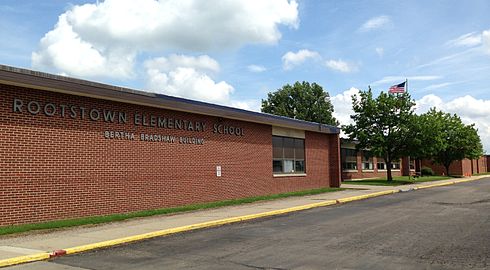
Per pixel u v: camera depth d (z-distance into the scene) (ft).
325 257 30.53
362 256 30.55
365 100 130.62
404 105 126.93
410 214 53.93
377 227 43.78
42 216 47.16
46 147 47.93
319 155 102.73
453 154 192.85
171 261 30.53
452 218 49.52
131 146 57.41
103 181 53.67
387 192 90.53
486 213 53.57
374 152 126.72
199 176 67.82
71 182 50.16
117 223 48.21
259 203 69.67
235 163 75.72
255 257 31.09
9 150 44.73
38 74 45.29
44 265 30.07
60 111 49.55
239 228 45.60
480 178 175.63
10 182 44.68
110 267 29.14
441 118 190.08
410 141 124.98
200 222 48.32
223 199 72.33
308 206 65.00
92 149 52.65
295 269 27.27
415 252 31.55
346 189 98.73
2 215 43.91
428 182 130.21
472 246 33.40
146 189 59.11
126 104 57.16
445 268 26.81
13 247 34.96
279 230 43.55
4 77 42.50
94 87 50.78
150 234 41.04
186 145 65.87
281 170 89.56
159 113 61.72
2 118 44.34
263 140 83.76
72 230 43.37
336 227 44.55
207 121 70.13
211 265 28.99
